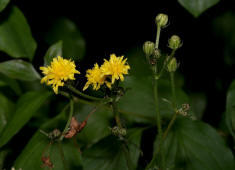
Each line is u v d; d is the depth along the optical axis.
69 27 0.66
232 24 0.66
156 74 0.50
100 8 0.67
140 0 0.67
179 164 0.54
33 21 0.66
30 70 0.58
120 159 0.54
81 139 0.59
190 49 0.68
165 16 0.50
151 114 0.57
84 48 0.66
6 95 0.60
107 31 0.67
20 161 0.54
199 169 0.54
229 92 0.55
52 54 0.56
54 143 0.54
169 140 0.55
